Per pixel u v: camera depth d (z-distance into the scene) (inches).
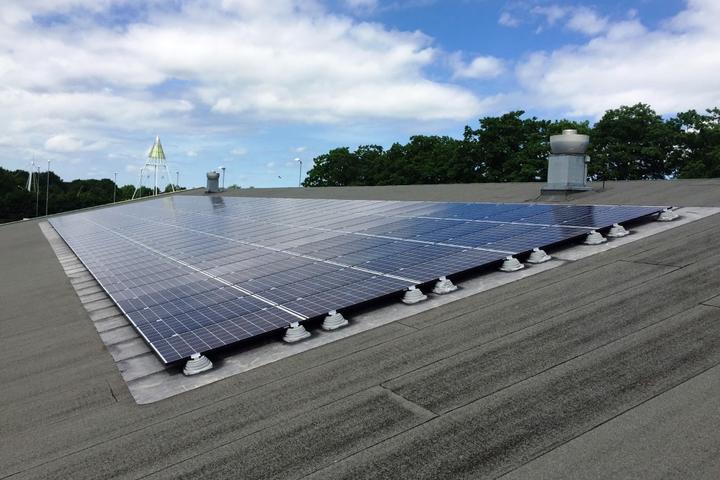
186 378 323.6
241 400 285.4
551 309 346.0
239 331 357.4
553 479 183.5
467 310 369.1
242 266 564.7
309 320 371.9
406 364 299.3
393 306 396.5
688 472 176.9
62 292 663.8
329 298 398.6
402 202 948.6
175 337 364.5
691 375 237.5
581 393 237.9
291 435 240.8
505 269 438.3
